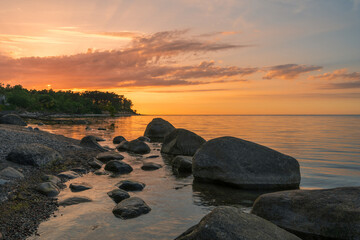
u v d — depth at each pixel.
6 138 14.40
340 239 5.30
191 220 6.53
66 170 11.16
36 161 10.88
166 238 5.55
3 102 132.50
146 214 6.83
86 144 18.06
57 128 39.38
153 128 29.16
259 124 69.56
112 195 8.02
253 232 4.07
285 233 4.40
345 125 68.56
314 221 5.64
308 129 49.19
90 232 5.69
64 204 7.22
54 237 5.39
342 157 17.03
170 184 9.91
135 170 12.20
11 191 7.56
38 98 143.12
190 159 12.75
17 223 5.84
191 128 48.16
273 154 10.12
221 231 3.94
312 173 12.16
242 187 9.55
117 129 42.12
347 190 5.98
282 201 6.16
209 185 9.86
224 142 10.61
